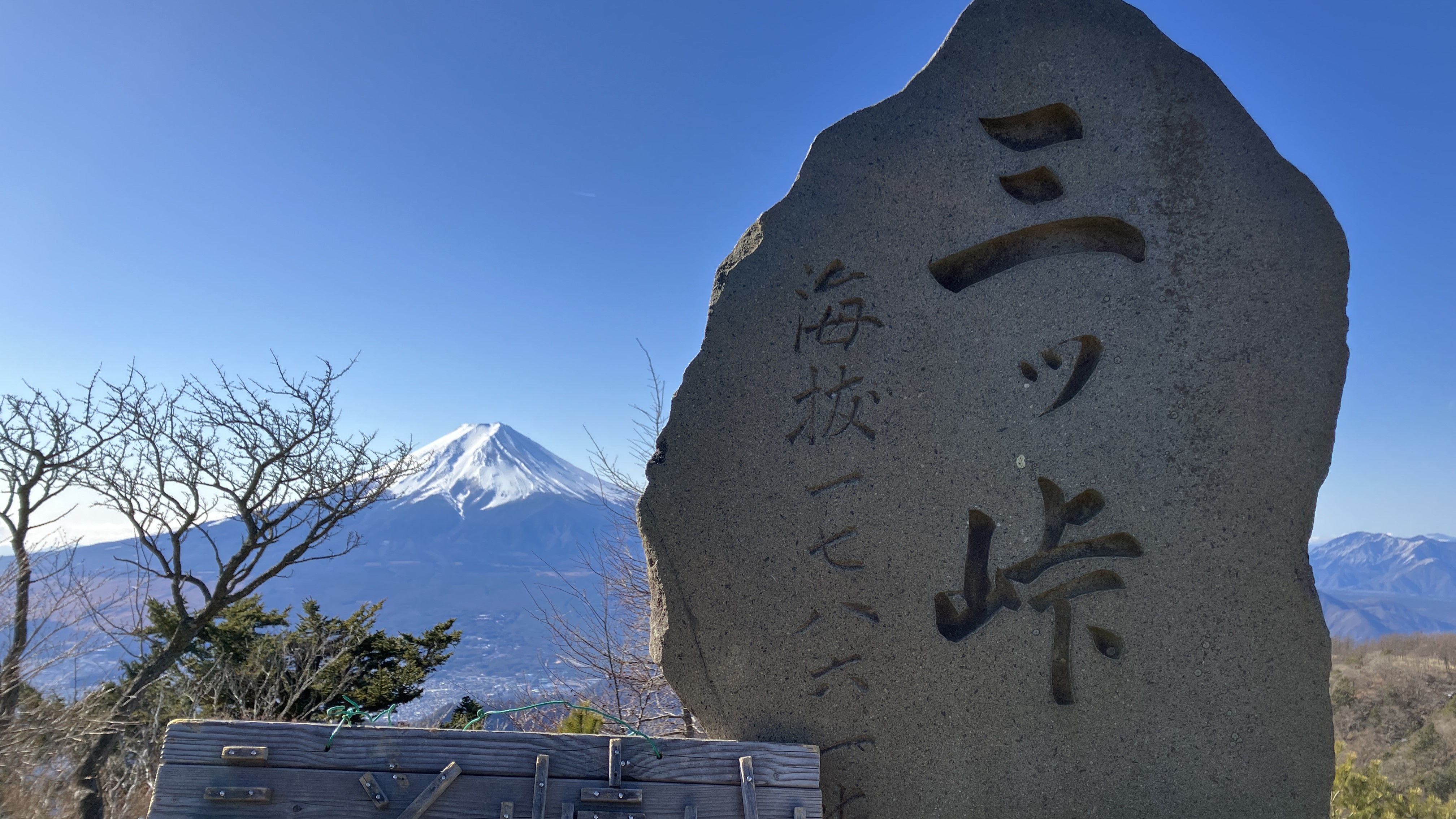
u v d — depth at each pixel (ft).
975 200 10.78
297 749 8.85
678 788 9.20
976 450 10.32
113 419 32.71
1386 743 49.08
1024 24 11.07
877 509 10.45
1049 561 10.03
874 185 11.12
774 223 11.30
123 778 23.70
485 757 9.02
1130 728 9.63
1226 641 9.52
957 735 9.93
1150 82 10.57
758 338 11.09
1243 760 9.37
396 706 9.79
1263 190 10.07
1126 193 10.40
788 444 10.80
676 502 10.92
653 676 30.12
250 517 36.27
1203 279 10.07
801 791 9.37
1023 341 10.41
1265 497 9.61
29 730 22.43
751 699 10.43
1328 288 9.75
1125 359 10.10
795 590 10.51
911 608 10.22
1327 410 9.57
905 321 10.73
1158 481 9.83
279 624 39.99
